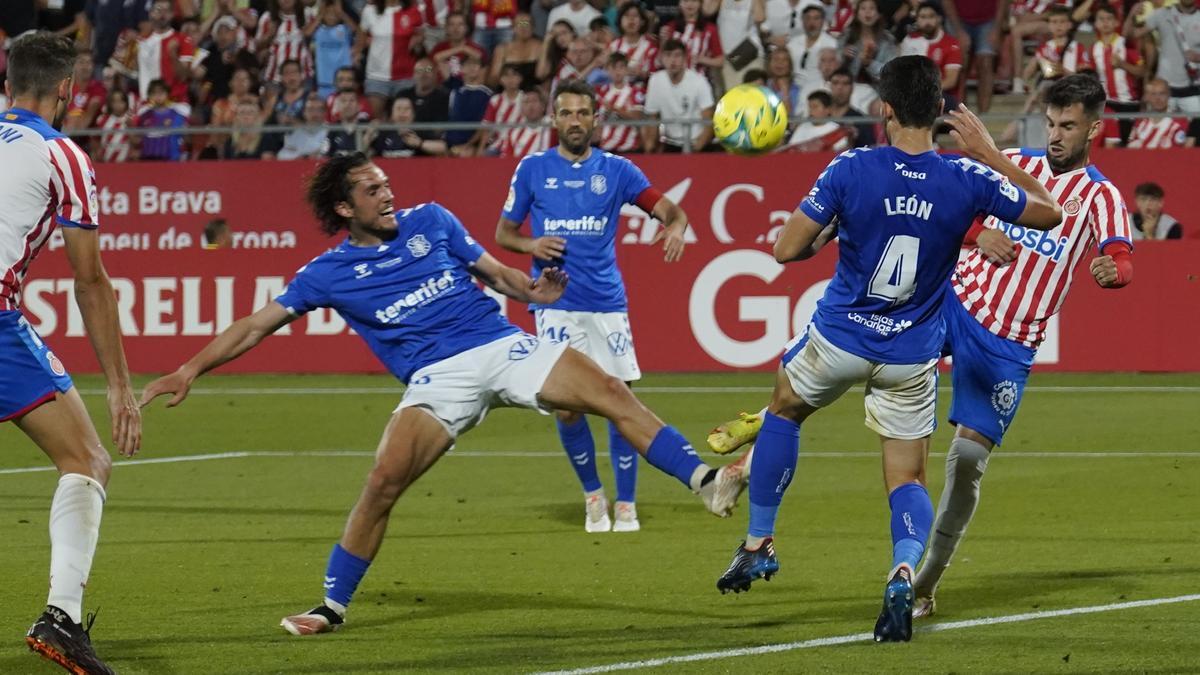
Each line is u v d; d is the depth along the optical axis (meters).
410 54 59.50
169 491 32.62
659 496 31.91
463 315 19.50
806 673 16.48
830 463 35.56
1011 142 51.66
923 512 18.08
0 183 16.42
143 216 55.66
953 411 20.34
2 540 26.59
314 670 17.06
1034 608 20.09
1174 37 54.59
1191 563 23.47
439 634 19.00
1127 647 17.62
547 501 31.14
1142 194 50.81
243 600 21.41
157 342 55.66
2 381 16.56
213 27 63.88
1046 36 57.81
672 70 54.19
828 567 23.62
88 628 16.48
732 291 52.78
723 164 52.59
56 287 55.75
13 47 17.33
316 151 55.41
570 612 20.38
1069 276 20.30
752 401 46.31
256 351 55.91
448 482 33.66
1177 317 50.94
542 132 54.34
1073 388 48.41
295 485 33.41
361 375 55.19
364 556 19.38
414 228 19.56
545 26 62.06
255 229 55.19
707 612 20.30
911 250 17.56
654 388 49.56
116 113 59.88
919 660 17.06
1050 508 29.19
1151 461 35.25
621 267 53.41
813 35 55.75
